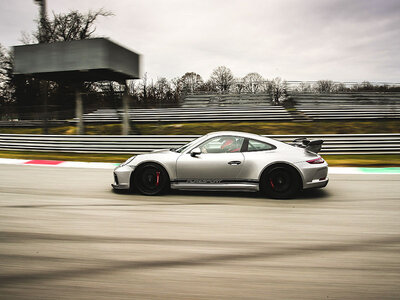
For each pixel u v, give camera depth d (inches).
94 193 202.1
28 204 174.1
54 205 171.9
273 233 128.0
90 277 91.0
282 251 109.8
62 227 134.9
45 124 650.2
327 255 106.3
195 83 2169.0
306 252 108.8
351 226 136.9
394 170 300.8
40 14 527.5
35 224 138.7
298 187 183.6
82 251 109.3
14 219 146.1
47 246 113.6
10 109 1214.3
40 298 80.1
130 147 423.8
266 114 709.3
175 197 189.2
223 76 2122.3
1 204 174.4
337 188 217.8
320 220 145.4
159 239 121.0
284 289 84.5
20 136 486.6
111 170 307.1
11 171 300.0
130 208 165.2
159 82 1836.9
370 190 211.3
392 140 394.6
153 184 193.5
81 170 307.7
